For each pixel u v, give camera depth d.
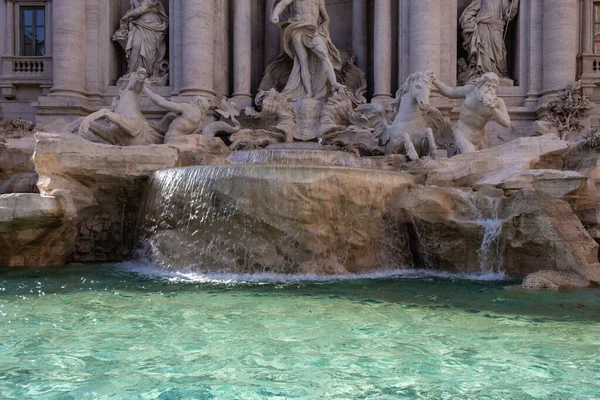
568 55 22.89
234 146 20.52
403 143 17.92
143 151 14.94
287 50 23.38
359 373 6.15
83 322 8.25
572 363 6.50
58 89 23.30
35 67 25.62
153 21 24.42
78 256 15.20
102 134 18.61
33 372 6.17
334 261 12.73
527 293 10.59
